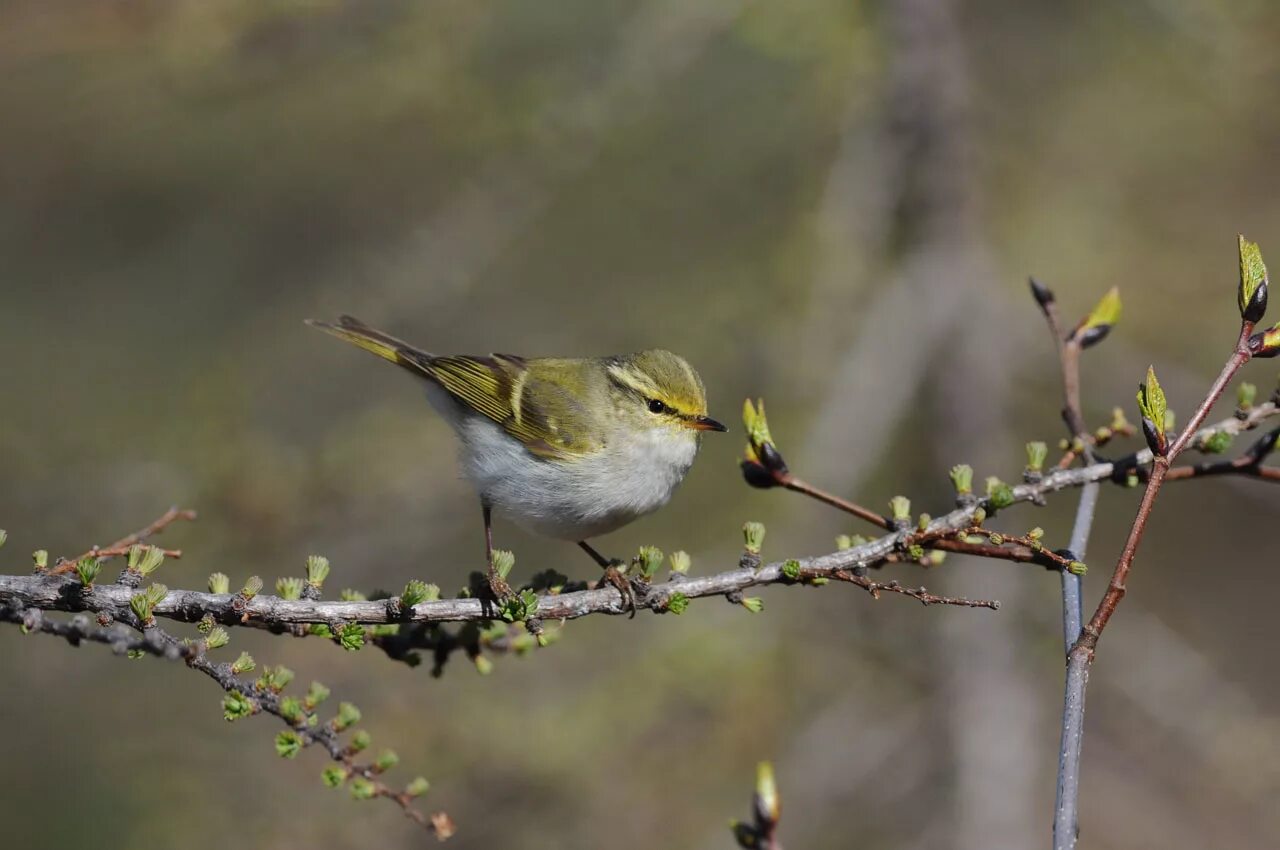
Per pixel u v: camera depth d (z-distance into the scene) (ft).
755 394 44.91
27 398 48.11
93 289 51.72
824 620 42.32
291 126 48.14
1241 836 45.60
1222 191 49.34
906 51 43.42
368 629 22.16
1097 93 49.26
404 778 38.27
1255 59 43.80
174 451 43.57
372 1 41.50
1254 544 59.06
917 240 44.52
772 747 40.96
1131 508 55.62
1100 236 47.83
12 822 40.37
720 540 44.16
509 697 39.96
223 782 39.91
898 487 48.29
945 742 41.45
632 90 42.78
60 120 48.26
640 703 39.91
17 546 41.81
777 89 48.83
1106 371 44.78
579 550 47.34
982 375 43.88
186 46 40.57
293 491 42.63
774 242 48.11
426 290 43.55
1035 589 44.78
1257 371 46.47
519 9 43.93
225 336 51.34
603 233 51.62
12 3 40.11
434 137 48.57
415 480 43.70
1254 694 53.62
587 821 39.27
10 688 42.24
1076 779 16.25
